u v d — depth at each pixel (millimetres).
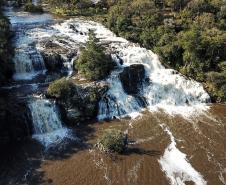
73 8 95438
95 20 88062
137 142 53844
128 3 89750
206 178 48156
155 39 74562
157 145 53438
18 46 68438
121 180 47188
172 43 72000
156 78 66750
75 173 47844
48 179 46719
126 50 71062
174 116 60625
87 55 64000
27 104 54875
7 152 50875
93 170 48500
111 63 65875
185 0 92375
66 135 54875
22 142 52875
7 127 52875
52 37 74875
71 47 70125
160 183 47000
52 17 90375
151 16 80938
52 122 55938
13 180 46344
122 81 64125
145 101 63406
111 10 88375
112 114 60031
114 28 80500
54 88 56906
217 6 90125
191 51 70125
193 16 87375
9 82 61469
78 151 51594
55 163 49344
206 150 52938
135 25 80250
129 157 50938
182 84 66375
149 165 49719
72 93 58031
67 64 65562
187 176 48312
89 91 59281
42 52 66062
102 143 52312
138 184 46719
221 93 66062
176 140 54656
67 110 56938
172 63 72000
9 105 54188
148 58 70562
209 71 69562
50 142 53250
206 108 63875
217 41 70500
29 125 54500
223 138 55531
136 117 59781
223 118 60781
